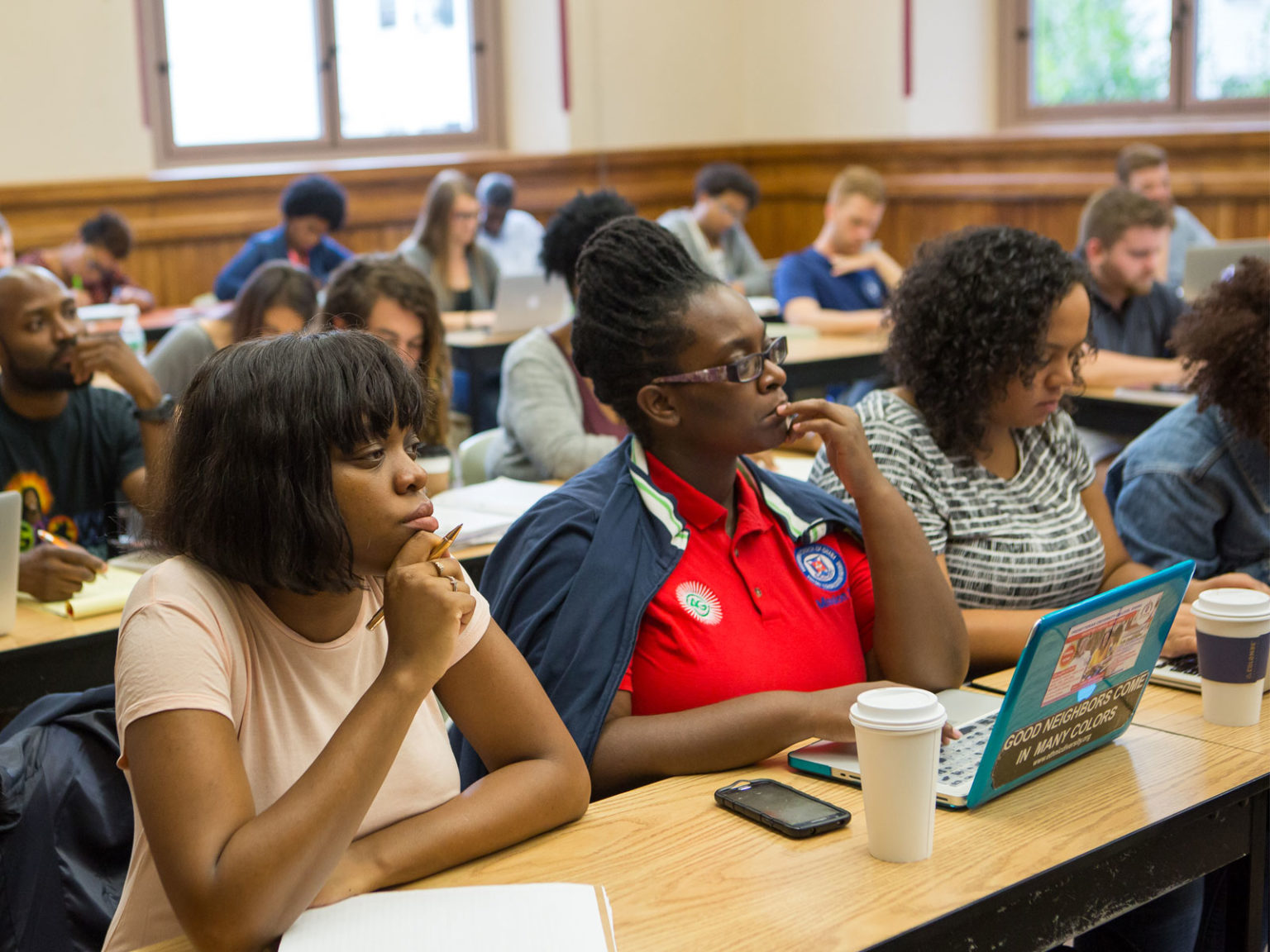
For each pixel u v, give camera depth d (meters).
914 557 1.58
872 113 7.10
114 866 1.37
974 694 1.56
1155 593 1.32
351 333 1.12
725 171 5.91
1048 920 1.16
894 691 1.16
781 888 1.11
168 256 6.18
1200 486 2.02
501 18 7.27
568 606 1.46
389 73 6.96
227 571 1.08
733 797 1.28
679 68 7.48
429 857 1.14
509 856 1.19
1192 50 6.27
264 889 0.98
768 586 1.55
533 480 3.03
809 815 1.23
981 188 6.67
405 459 1.11
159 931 1.09
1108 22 6.52
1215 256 3.98
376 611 1.19
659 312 1.52
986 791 1.25
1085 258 3.86
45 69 5.80
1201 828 1.29
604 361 1.57
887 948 1.03
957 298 1.81
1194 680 1.59
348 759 1.03
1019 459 1.92
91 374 2.41
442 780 1.22
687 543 1.53
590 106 7.21
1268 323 1.94
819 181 7.36
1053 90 6.78
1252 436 1.97
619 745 1.40
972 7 6.83
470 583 1.12
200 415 1.08
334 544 1.06
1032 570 1.87
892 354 1.92
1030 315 1.77
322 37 6.71
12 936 1.31
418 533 1.10
